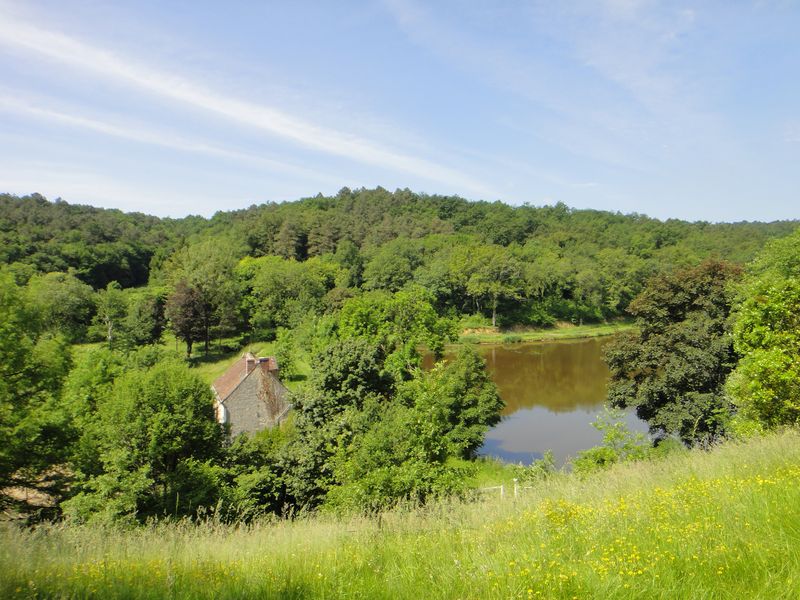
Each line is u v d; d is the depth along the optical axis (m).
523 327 89.69
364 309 45.16
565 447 33.56
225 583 5.20
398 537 7.12
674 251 111.94
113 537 7.91
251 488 19.56
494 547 5.92
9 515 18.06
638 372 29.14
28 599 4.62
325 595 4.84
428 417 17.23
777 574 4.16
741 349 15.34
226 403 33.06
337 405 24.84
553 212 171.75
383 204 168.50
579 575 4.48
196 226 159.88
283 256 116.12
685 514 6.11
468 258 94.56
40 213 105.88
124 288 99.38
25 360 21.25
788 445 9.21
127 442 19.69
